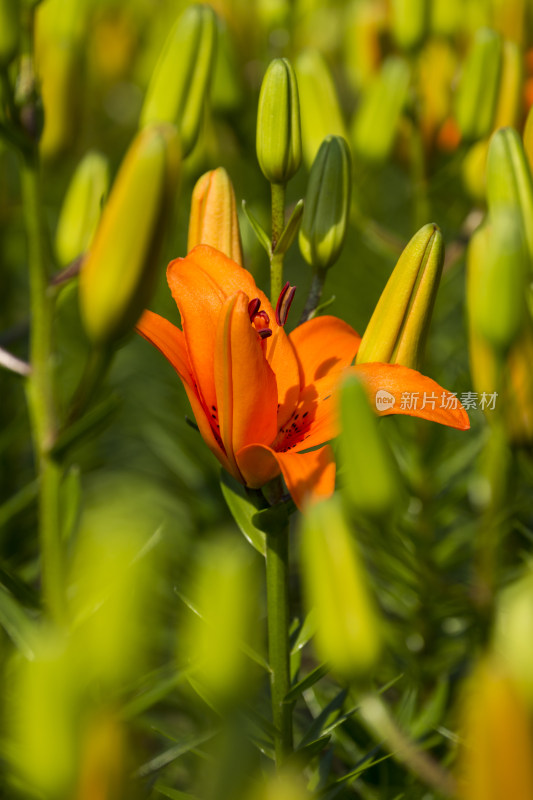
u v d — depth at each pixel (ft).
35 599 3.57
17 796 3.43
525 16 4.53
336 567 3.07
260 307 3.50
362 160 4.32
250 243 4.30
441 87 4.56
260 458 3.40
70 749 2.97
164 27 5.55
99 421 3.39
